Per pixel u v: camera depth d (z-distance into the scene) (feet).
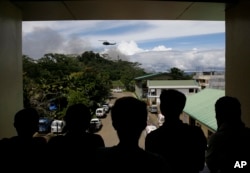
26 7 11.14
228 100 6.18
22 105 11.84
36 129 6.05
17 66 11.16
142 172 3.88
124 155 3.96
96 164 4.06
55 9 11.52
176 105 5.51
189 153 5.37
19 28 11.31
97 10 11.77
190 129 5.54
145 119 4.13
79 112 5.80
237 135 6.00
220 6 11.25
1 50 9.37
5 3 9.75
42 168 5.61
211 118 23.72
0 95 9.24
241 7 10.38
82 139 5.72
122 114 3.99
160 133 5.50
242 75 10.42
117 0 10.44
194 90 66.54
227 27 11.79
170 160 5.34
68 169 5.49
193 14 12.55
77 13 12.14
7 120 9.89
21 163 5.56
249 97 9.89
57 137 5.87
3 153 5.60
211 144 6.21
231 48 11.44
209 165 6.29
